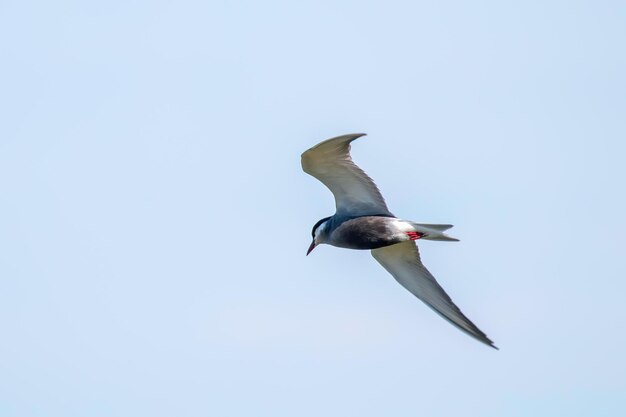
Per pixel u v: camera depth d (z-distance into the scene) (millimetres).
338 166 17734
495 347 17641
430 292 18469
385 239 17656
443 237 17562
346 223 17922
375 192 18031
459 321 18172
